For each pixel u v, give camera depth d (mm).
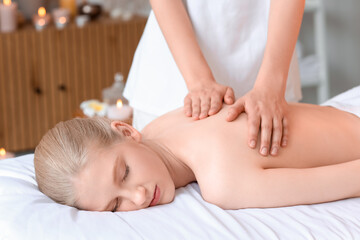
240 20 1767
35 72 3744
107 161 1313
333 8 3998
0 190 1421
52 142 1354
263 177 1342
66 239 1185
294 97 1926
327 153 1478
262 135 1390
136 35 3873
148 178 1338
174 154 1483
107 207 1323
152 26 1877
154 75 1883
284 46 1587
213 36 1777
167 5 1714
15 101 3758
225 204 1350
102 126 1394
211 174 1364
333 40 4066
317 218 1283
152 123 1658
